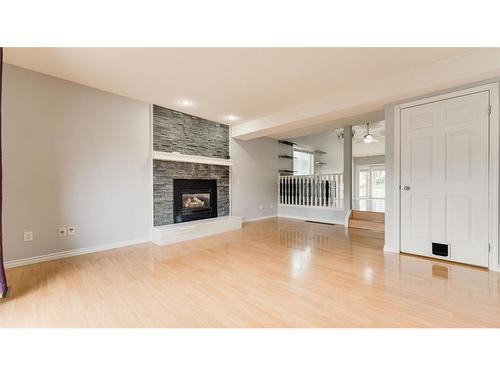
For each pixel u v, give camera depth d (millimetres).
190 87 3088
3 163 2480
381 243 3625
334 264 2678
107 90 3205
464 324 1528
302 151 7852
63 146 2885
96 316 1636
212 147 4793
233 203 5328
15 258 2559
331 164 8414
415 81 2615
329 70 2627
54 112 2807
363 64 2506
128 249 3303
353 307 1745
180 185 4203
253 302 1826
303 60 2406
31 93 2637
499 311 1674
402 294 1941
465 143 2553
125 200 3482
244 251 3213
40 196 2717
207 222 4293
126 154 3488
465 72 2316
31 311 1694
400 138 3018
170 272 2447
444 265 2600
